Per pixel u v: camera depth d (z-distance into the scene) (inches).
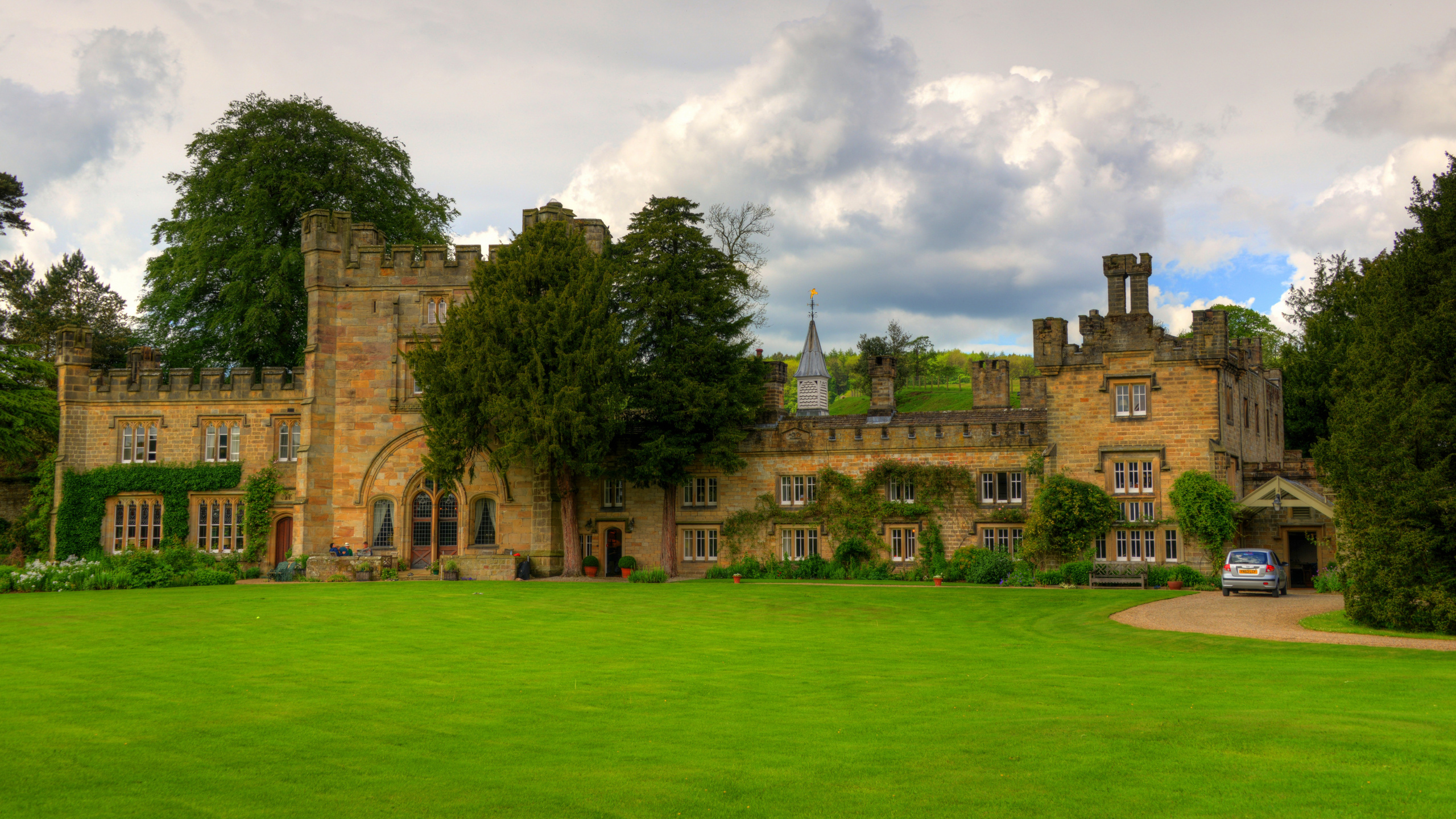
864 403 4564.5
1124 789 411.5
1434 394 953.5
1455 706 559.8
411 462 1935.3
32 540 2107.5
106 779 451.5
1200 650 872.3
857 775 444.1
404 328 1951.3
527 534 1911.9
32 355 2500.0
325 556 1824.6
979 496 1801.2
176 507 2031.3
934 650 884.6
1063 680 686.5
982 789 417.7
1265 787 409.4
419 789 433.4
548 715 583.8
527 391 1695.4
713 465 1888.5
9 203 1914.4
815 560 1866.4
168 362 2285.9
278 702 624.4
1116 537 1670.8
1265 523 1656.0
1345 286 2209.6
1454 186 990.4
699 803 410.9
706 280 1862.7
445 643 921.5
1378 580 970.7
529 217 1979.6
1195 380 1646.2
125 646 883.4
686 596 1411.2
